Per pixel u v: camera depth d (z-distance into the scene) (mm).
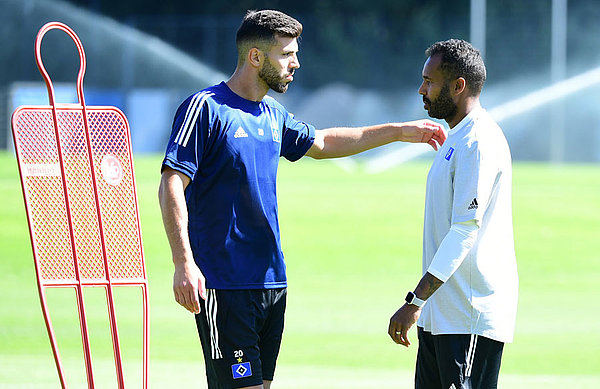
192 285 18188
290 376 30953
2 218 72812
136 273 19625
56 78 180250
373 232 71812
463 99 18922
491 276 18562
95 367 32312
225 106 19578
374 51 179500
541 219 77000
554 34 167250
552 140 166500
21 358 33750
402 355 36000
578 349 37062
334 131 22797
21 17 181000
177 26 178500
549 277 57031
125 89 176375
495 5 177250
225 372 19609
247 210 19672
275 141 20188
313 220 76000
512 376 31344
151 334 39625
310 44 180625
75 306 45906
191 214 19719
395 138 23141
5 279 53656
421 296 18125
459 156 18344
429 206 19125
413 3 186500
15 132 18547
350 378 30766
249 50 19734
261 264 19844
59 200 19000
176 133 19000
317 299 49781
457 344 18578
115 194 19594
